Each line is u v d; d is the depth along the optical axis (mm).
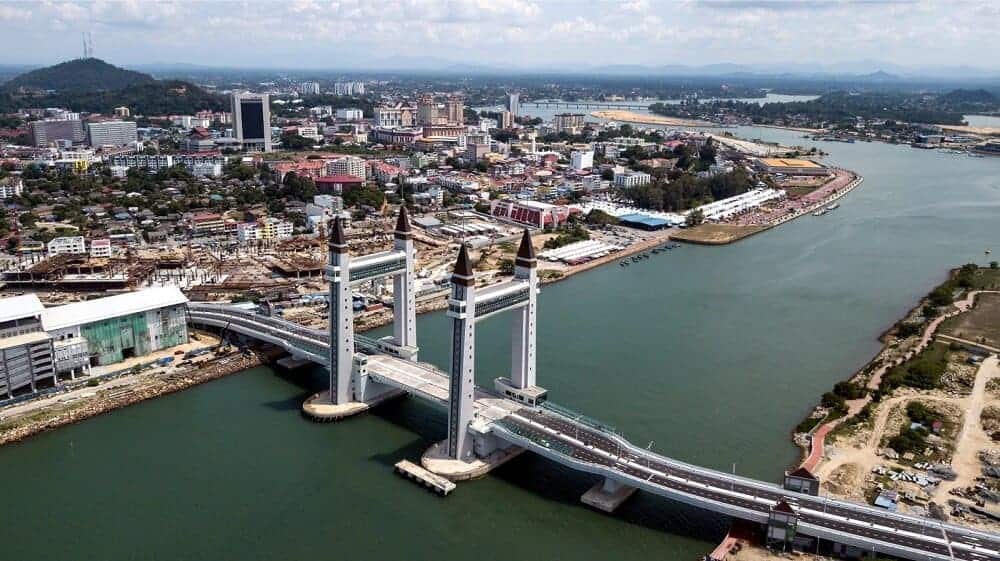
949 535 155750
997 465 193375
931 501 176500
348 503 183250
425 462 198125
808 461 196375
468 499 185250
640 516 178375
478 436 199500
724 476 175375
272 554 164125
